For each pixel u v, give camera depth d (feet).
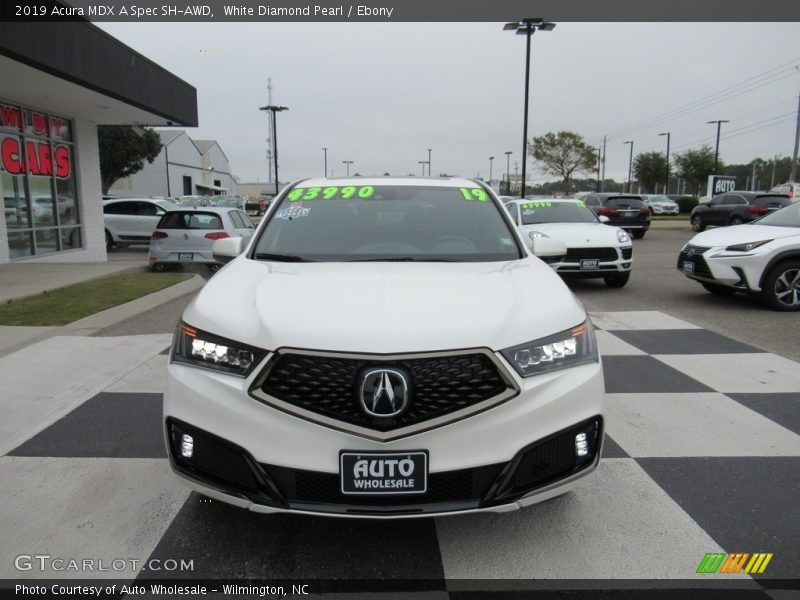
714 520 9.51
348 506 7.70
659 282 35.35
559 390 8.15
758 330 22.40
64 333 21.42
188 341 8.64
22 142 42.09
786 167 294.46
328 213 12.51
